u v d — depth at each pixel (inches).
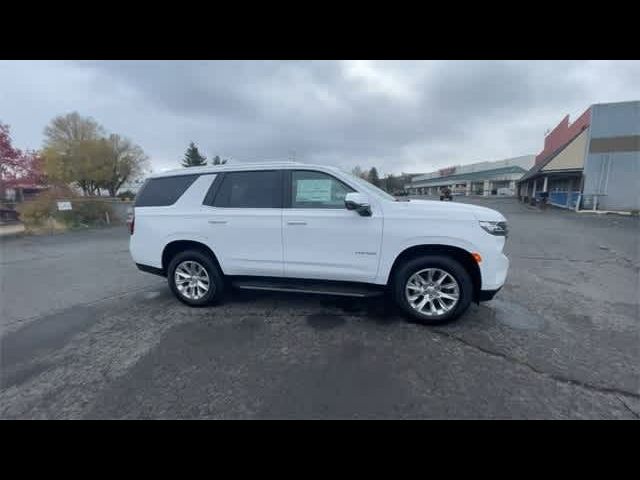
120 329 140.7
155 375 104.8
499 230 128.9
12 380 103.6
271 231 146.4
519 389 93.9
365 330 133.1
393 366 106.4
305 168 145.9
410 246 132.9
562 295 173.5
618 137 690.2
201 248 163.3
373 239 135.4
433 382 97.8
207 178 159.0
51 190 619.5
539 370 103.0
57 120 1782.7
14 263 296.2
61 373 107.2
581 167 740.7
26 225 544.7
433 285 135.9
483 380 98.2
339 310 155.8
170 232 161.6
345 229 137.6
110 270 259.8
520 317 144.1
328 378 100.7
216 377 102.7
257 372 104.9
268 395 93.4
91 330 140.6
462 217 129.0
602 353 112.8
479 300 133.9
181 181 164.2
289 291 146.0
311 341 124.7
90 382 101.7
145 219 166.9
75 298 185.9
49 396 95.3
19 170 700.0
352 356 113.1
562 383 96.3
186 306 166.9
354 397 91.7
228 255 154.7
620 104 679.7
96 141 1792.6
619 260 257.3
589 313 148.5
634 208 693.3
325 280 146.4
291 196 146.1
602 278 206.2
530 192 1310.3
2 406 91.1
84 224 618.8
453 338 124.9
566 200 820.6
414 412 85.5
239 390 95.9
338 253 140.3
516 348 116.6
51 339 132.5
